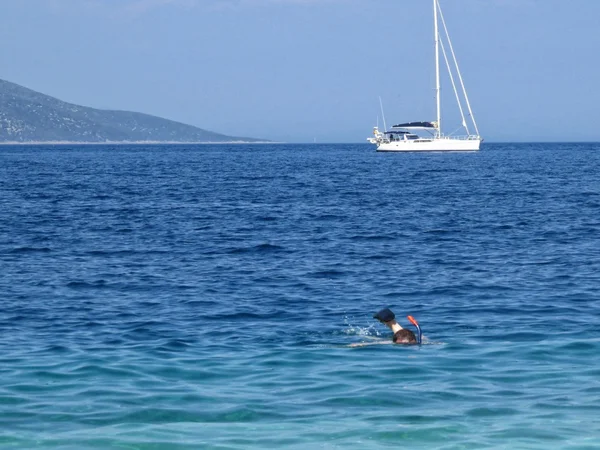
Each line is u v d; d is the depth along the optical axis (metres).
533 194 109.75
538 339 28.81
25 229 69.44
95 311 35.88
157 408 20.88
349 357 26.19
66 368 24.88
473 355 26.30
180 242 60.94
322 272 46.78
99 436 18.75
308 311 35.78
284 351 27.19
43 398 21.69
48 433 18.98
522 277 44.31
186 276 45.69
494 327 31.42
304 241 61.12
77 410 20.69
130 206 93.25
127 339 29.81
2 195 110.25
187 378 23.77
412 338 28.22
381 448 17.98
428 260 51.25
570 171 181.75
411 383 23.11
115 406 21.02
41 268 48.62
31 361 25.81
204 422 19.81
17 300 38.53
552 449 17.89
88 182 146.62
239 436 18.78
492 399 21.61
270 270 47.62
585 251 54.72
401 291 40.56
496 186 129.00
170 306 37.03
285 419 20.05
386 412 20.58
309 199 103.56
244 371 24.53
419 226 71.06
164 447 18.06
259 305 37.19
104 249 57.19
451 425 19.52
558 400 21.48
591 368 24.67
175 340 29.36
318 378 23.66
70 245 59.31
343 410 20.75
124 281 44.03
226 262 50.94
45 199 103.44
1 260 51.88
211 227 71.19
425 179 152.50
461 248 56.84
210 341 29.25
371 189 123.56
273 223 74.25
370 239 62.25
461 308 35.94
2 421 19.81
